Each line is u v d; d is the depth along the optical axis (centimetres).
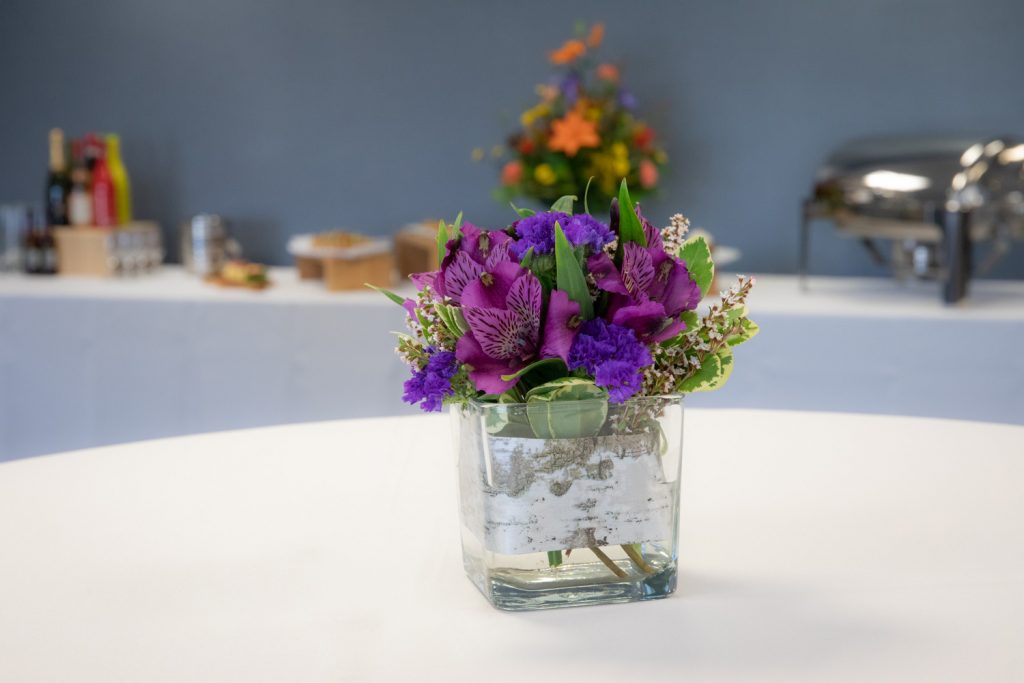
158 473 122
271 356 271
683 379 84
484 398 82
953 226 249
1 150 339
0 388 279
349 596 87
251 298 270
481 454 82
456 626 81
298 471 122
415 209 329
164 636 80
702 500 111
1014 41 299
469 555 89
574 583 84
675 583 86
